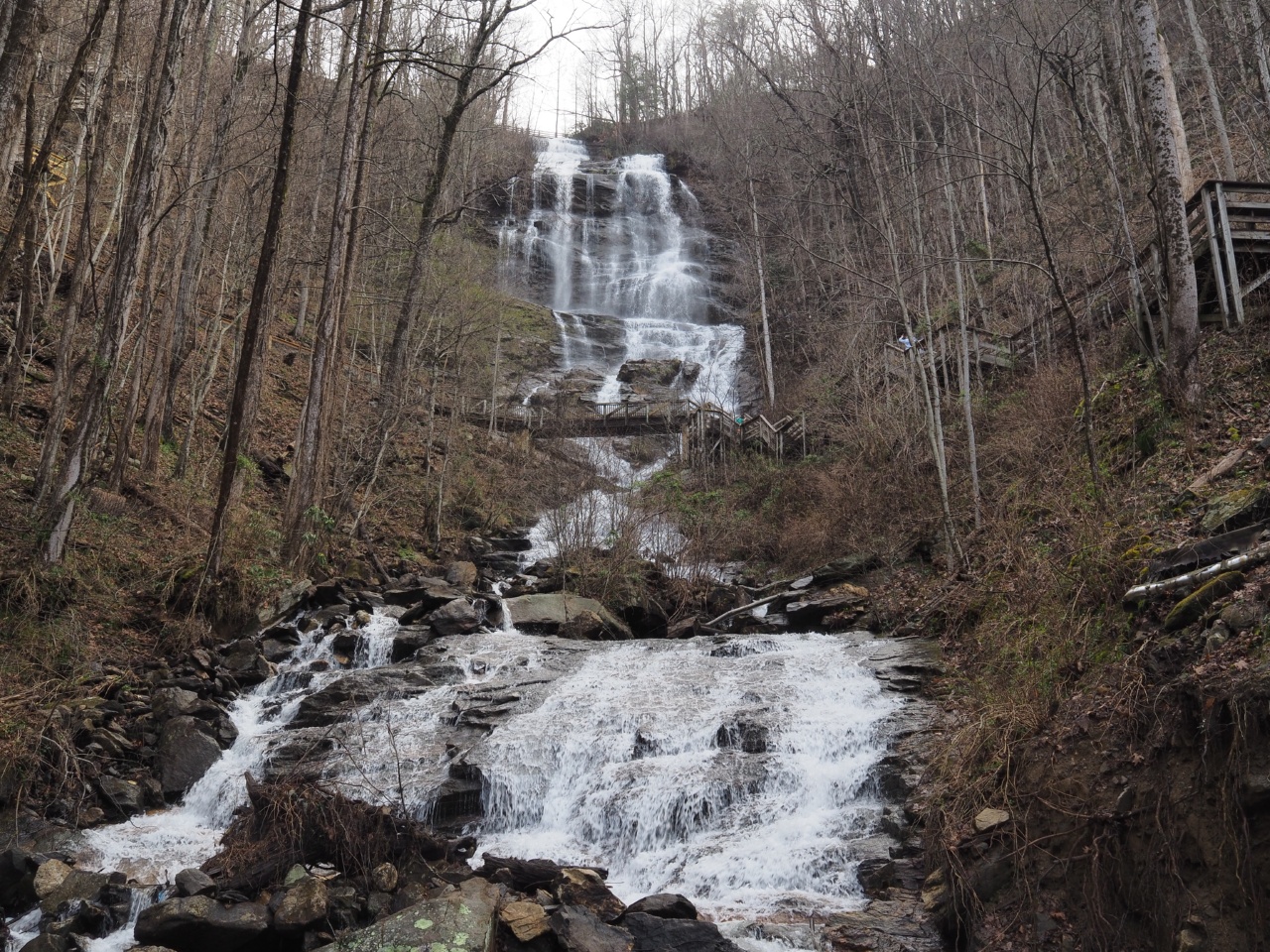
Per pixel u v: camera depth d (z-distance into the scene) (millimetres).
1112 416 11961
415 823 7578
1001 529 11688
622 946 6055
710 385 34250
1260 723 4879
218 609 12570
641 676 11227
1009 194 23562
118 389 15211
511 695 10594
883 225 15492
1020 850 6039
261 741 9914
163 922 6137
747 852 7570
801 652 11680
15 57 8797
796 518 18500
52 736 8727
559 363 35688
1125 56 16672
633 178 48844
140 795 8828
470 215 38938
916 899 6598
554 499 20875
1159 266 11992
